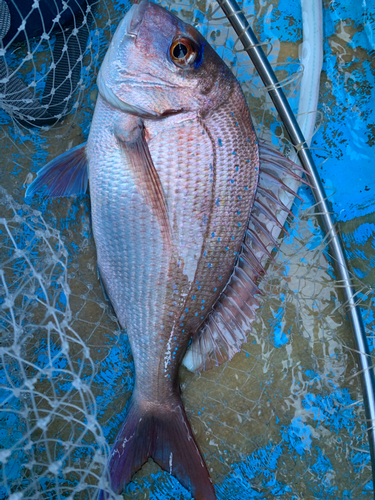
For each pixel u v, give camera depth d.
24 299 0.48
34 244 0.48
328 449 0.51
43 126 0.49
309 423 0.52
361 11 0.53
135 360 0.45
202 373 0.51
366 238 0.53
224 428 0.51
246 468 0.50
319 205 0.49
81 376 0.49
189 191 0.41
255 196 0.44
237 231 0.43
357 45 0.53
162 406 0.46
